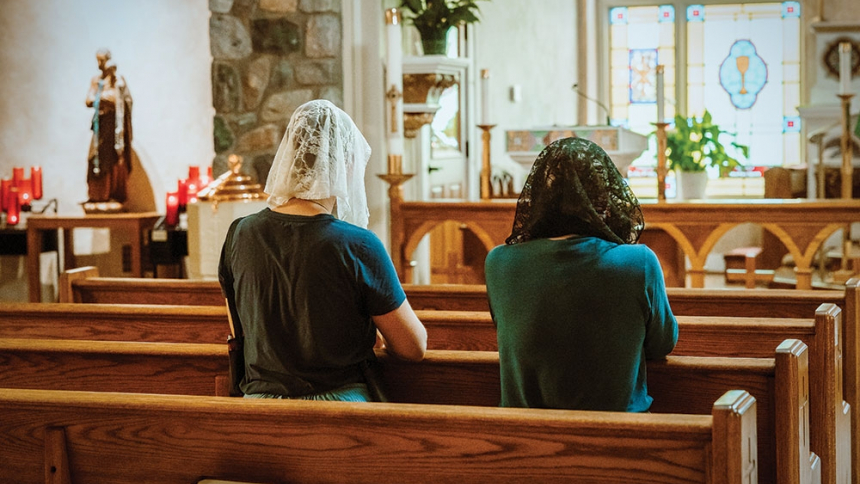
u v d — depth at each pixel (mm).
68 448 1987
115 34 6422
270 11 6125
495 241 5395
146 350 2576
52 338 3291
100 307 3230
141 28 6391
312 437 1870
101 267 6605
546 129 6766
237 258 2291
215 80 6234
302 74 6105
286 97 6145
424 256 6672
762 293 3305
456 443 1800
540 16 9000
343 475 1866
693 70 9742
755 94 9617
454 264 6938
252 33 6164
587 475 1732
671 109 9773
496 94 8148
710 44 9680
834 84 9109
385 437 1834
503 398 2213
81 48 6469
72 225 5891
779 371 2148
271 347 2246
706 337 2766
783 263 7645
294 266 2201
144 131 6441
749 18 9594
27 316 3293
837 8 9289
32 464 2014
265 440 1893
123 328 3234
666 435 1673
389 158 5473
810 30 9414
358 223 2402
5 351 2688
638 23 9805
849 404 3072
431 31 6109
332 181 2250
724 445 1602
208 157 6359
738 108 9664
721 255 8617
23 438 2006
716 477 1615
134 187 6484
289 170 2240
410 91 6105
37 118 6535
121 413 1946
